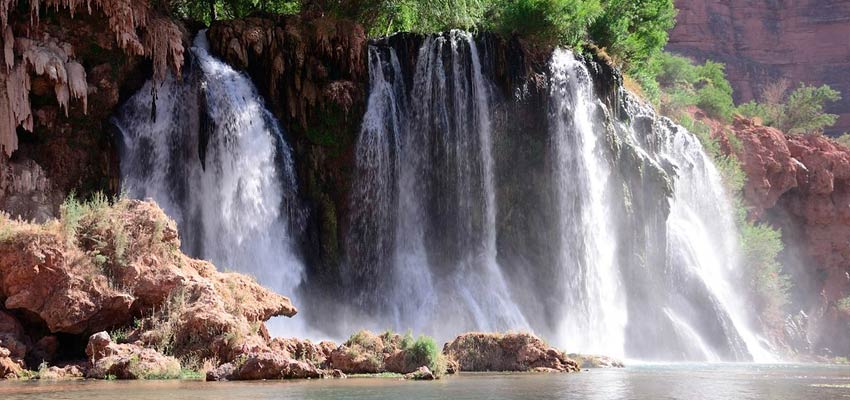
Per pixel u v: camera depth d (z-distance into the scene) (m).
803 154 60.00
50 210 28.45
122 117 30.95
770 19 89.75
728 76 86.12
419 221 35.72
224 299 18.05
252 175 32.53
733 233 48.81
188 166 31.64
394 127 35.72
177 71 31.11
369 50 35.75
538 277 36.31
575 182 37.47
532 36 39.59
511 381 15.07
